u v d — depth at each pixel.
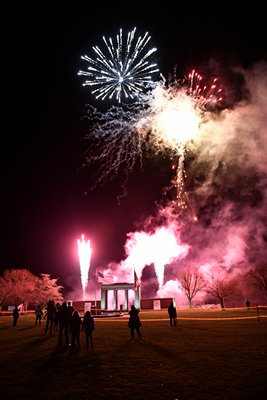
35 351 19.23
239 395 11.55
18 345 21.33
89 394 11.98
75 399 11.53
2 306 83.00
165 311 52.91
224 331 25.22
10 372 14.88
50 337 24.30
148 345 20.28
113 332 26.34
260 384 12.55
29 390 12.48
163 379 13.45
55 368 15.39
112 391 12.23
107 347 20.00
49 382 13.38
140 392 12.06
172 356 17.19
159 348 19.27
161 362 16.06
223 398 11.33
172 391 12.10
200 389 12.23
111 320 38.03
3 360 17.14
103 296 57.38
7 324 34.97
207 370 14.52
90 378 13.77
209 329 26.56
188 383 12.91
